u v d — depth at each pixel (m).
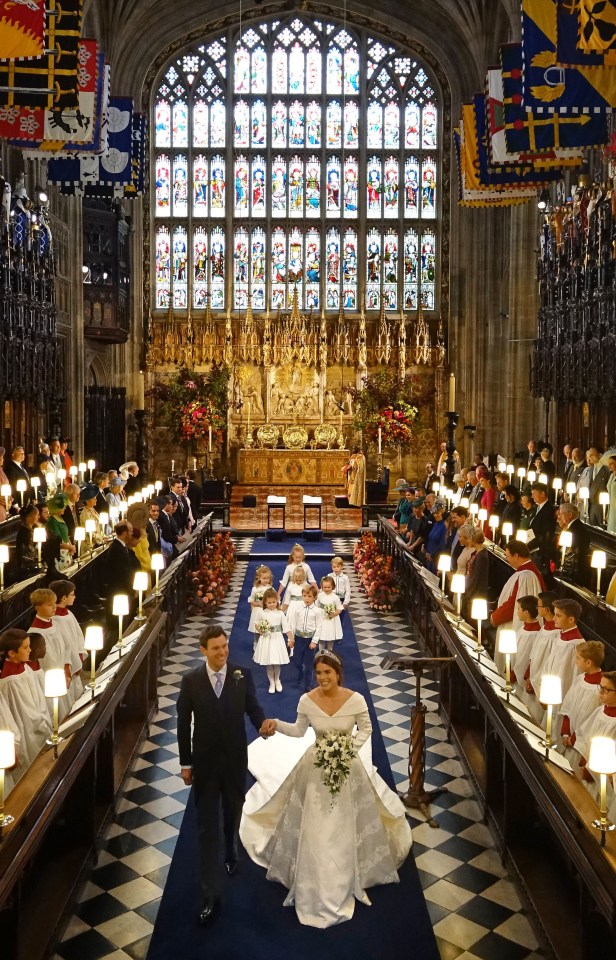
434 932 6.89
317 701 7.30
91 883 7.57
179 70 34.47
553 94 12.00
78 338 28.61
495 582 14.73
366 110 34.72
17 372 21.56
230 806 7.31
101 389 31.41
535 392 25.03
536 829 7.83
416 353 33.88
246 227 34.69
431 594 13.10
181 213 34.56
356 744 7.22
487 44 31.69
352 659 14.30
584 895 5.88
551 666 8.79
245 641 15.23
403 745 10.73
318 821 7.10
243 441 33.34
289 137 34.72
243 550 24.66
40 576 12.62
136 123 20.83
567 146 14.37
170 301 34.31
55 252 27.06
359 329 33.97
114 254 30.17
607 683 6.78
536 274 28.69
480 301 33.28
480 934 6.88
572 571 13.03
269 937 6.73
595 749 5.80
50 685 7.23
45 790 6.41
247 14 34.00
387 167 34.75
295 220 34.69
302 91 34.75
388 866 7.41
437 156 34.62
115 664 9.36
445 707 11.47
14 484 18.66
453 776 9.85
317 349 33.59
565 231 22.31
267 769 9.10
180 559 15.19
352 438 33.41
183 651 14.73
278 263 34.69
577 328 21.38
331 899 6.92
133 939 6.77
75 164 19.08
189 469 33.41
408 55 34.56
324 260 34.66
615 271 18.83
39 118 14.96
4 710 7.46
